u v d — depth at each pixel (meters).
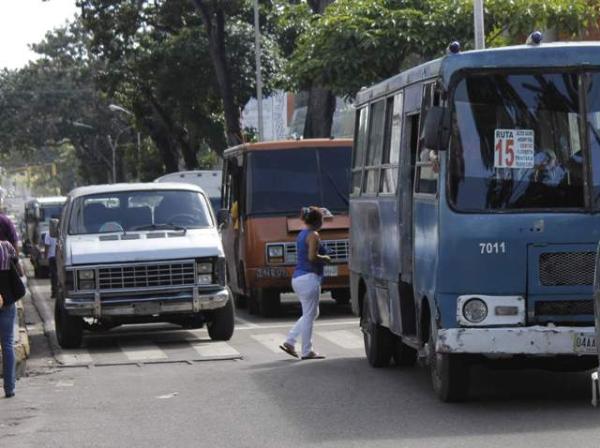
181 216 28.53
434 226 16.84
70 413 18.00
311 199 34.69
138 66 79.81
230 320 28.03
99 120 134.12
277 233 34.34
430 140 16.48
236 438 15.38
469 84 16.69
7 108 131.88
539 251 16.38
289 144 35.09
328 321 32.34
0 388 21.31
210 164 113.06
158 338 29.61
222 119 83.50
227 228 38.16
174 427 16.42
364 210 22.25
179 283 27.00
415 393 18.67
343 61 39.78
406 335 19.39
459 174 16.53
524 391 18.44
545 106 16.64
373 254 21.41
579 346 16.08
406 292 19.44
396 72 40.62
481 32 34.50
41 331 33.38
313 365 22.88
